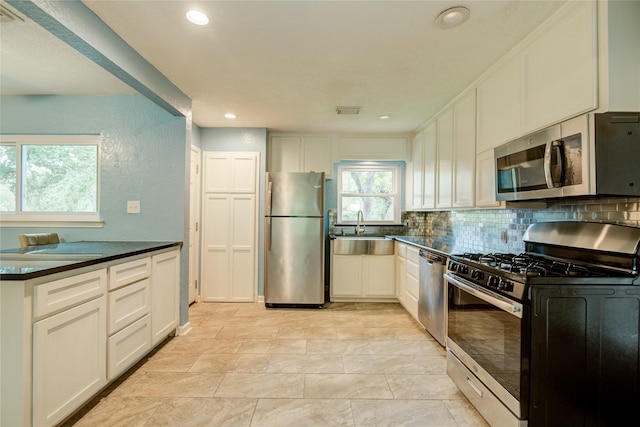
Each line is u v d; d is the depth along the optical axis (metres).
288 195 3.74
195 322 3.24
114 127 2.87
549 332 1.36
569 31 1.56
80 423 1.68
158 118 2.87
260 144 3.95
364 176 4.66
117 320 1.98
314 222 3.73
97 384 1.79
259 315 3.46
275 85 2.64
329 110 3.27
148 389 2.01
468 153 2.61
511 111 2.02
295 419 1.73
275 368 2.29
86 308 1.71
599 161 1.39
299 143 4.18
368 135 4.21
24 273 1.34
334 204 4.60
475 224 3.06
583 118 1.42
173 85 2.62
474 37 1.89
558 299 1.37
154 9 1.65
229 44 2.00
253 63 2.25
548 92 1.70
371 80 2.53
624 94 1.39
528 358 1.36
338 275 4.00
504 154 2.01
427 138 3.63
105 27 1.79
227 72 2.40
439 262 2.59
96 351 1.79
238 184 3.94
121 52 1.94
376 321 3.30
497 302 1.53
